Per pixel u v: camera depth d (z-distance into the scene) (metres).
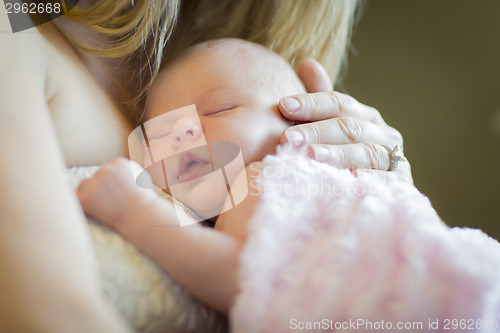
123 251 0.57
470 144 1.92
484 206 1.90
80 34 0.74
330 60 1.21
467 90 1.92
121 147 0.72
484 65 1.91
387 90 1.98
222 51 0.87
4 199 0.43
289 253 0.59
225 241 0.60
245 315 0.55
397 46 1.97
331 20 1.15
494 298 0.57
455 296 0.56
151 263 0.58
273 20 1.11
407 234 0.58
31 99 0.50
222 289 0.57
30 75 0.53
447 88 1.94
